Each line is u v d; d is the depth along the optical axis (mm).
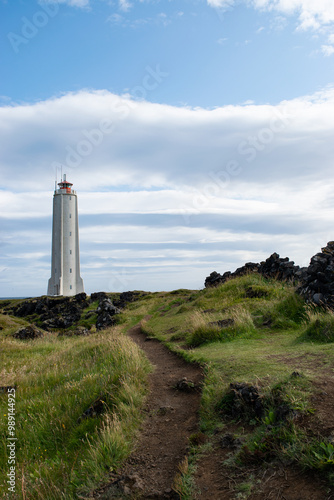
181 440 5445
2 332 26688
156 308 29625
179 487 4129
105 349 12727
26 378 11398
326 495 3375
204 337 11711
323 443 3883
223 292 21125
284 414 4715
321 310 11445
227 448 4773
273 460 4133
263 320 12719
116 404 6828
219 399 6074
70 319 38312
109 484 4555
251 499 3674
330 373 5691
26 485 5242
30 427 7352
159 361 10641
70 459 5621
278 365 6758
